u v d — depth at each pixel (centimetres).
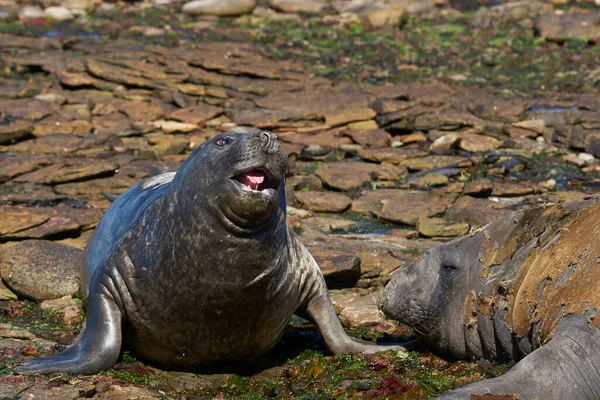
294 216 4341
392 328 3120
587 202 2616
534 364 2286
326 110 5903
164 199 2628
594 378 2280
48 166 4881
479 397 2202
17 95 6222
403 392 2481
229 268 2475
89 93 6384
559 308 2448
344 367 2744
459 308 2738
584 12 7775
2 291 3362
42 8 8538
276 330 2738
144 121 5828
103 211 4197
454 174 4891
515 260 2650
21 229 3900
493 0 8662
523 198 4572
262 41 7575
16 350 2741
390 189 4712
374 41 7594
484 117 5856
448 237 4066
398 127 5688
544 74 6719
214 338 2608
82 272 3191
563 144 5447
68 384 2458
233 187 2386
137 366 2644
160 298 2562
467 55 7206
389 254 3728
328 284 3522
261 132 2394
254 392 2544
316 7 8431
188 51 7044
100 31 7844
